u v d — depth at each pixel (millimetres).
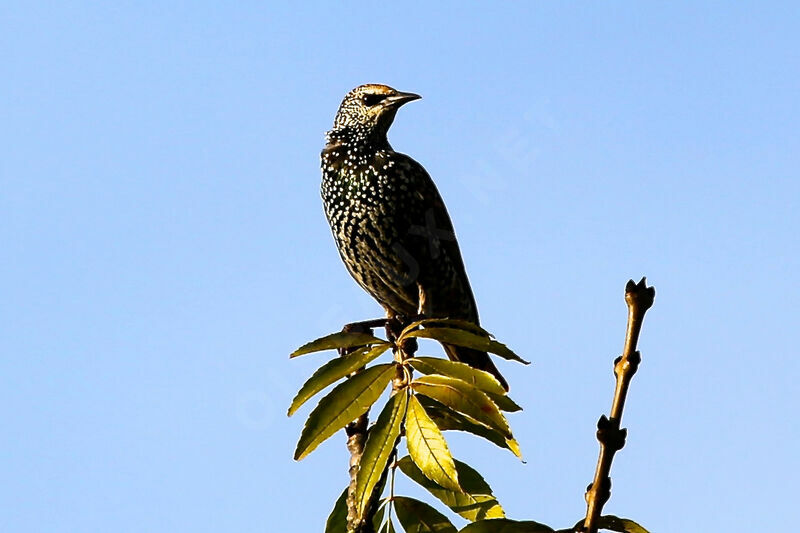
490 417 5539
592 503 4570
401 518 6113
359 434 6441
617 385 4422
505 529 5254
